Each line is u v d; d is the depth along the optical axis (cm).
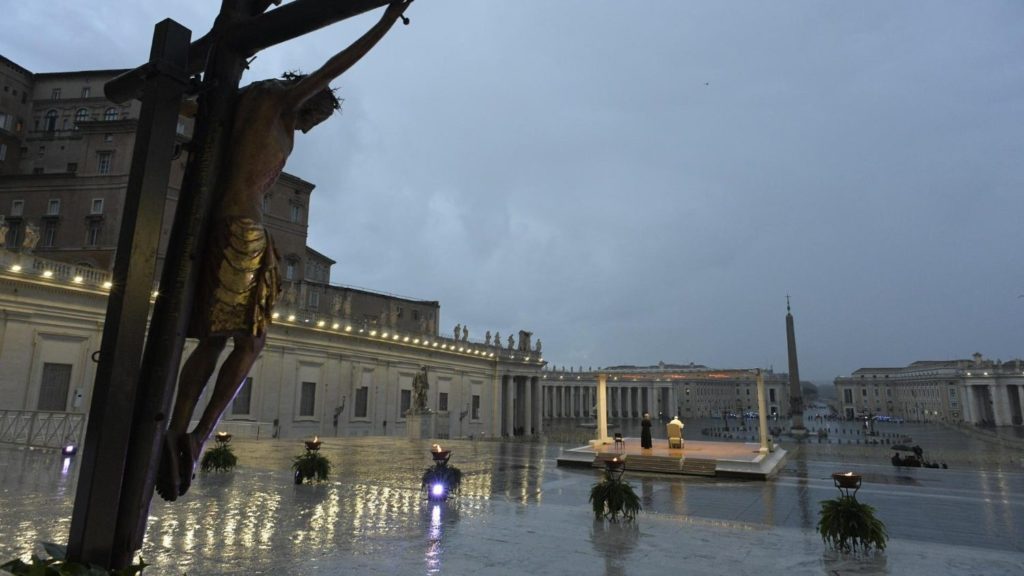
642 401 16112
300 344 4988
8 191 5284
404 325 7144
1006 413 12488
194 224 317
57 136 6219
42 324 3462
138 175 308
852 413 18650
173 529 981
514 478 2191
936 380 15912
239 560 789
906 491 1998
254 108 335
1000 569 866
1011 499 1833
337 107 374
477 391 7306
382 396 5819
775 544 1002
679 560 862
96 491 283
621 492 1186
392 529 1032
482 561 818
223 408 333
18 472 1540
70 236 5081
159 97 315
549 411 14025
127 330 298
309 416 5003
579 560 843
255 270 325
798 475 2500
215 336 323
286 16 320
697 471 2402
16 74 6256
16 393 3322
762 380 2933
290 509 1216
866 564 880
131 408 299
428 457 2952
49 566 271
